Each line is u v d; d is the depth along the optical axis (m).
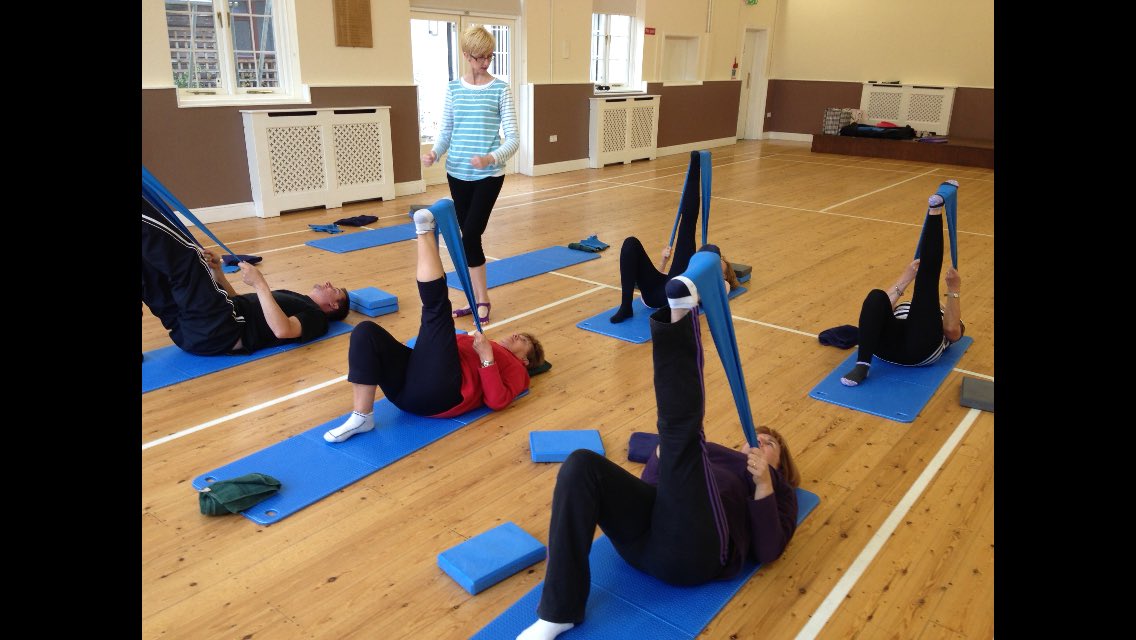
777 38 12.88
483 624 1.82
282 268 4.79
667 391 1.66
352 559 2.05
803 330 3.86
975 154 10.02
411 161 7.40
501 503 2.32
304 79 6.34
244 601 1.88
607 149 9.77
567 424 2.82
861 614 1.85
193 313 3.21
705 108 11.70
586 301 4.27
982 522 2.23
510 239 5.75
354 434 2.67
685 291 1.56
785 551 2.09
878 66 11.98
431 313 2.61
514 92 8.61
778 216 6.72
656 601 1.86
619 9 9.72
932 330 3.17
